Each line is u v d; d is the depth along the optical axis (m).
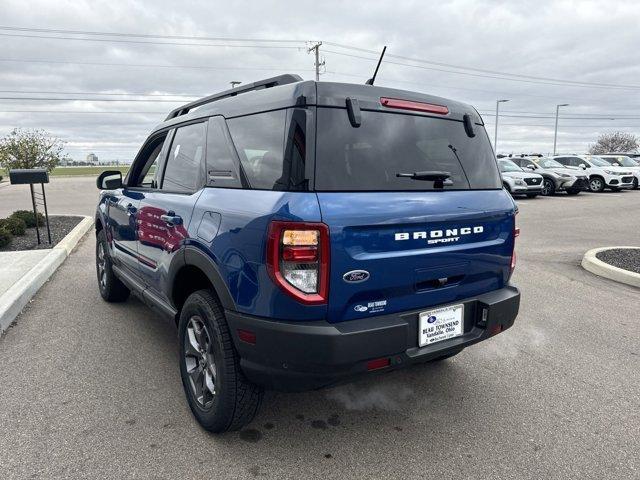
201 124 3.25
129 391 3.34
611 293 5.89
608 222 12.49
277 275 2.26
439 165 2.82
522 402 3.28
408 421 3.04
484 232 2.92
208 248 2.67
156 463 2.57
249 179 2.59
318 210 2.24
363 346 2.34
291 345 2.30
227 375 2.61
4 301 4.77
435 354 2.67
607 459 2.66
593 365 3.86
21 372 3.61
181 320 3.03
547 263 7.57
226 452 2.68
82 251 8.15
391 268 2.46
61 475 2.46
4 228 8.05
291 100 2.44
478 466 2.59
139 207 3.83
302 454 2.68
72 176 46.88
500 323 2.93
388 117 2.64
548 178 20.53
